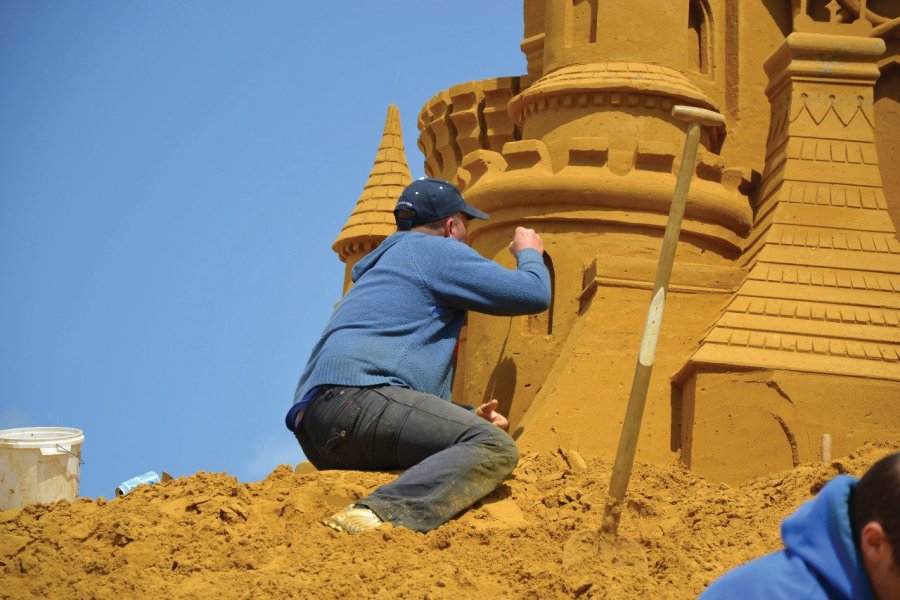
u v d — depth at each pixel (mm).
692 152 4977
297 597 4578
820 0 8734
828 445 6539
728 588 2811
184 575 4883
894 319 7160
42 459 6785
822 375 6883
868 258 7508
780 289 7328
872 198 7785
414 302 5902
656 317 4930
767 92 8523
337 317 5953
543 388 7703
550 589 4637
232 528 5309
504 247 8273
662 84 8203
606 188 7957
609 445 7238
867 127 8008
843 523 2691
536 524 5480
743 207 8141
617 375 7414
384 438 5664
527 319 8141
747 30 8914
